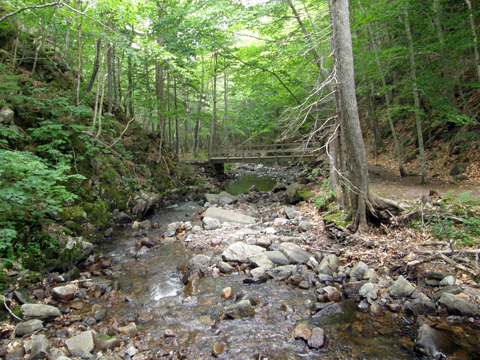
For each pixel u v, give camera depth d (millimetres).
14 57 10500
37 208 6609
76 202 9055
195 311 4832
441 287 4602
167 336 4164
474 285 4430
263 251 6871
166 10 12883
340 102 6926
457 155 10398
